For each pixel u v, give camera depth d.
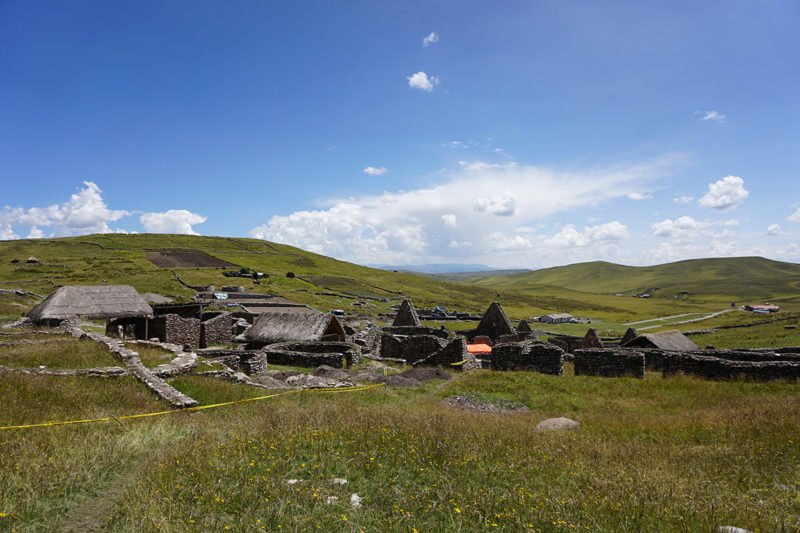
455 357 29.47
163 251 173.75
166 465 7.62
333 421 10.98
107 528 5.78
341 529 5.51
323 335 33.19
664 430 12.68
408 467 7.96
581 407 17.59
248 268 151.12
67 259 139.00
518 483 7.31
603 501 6.47
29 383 13.29
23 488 6.54
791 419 12.12
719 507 6.41
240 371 22.81
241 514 5.86
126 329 32.59
